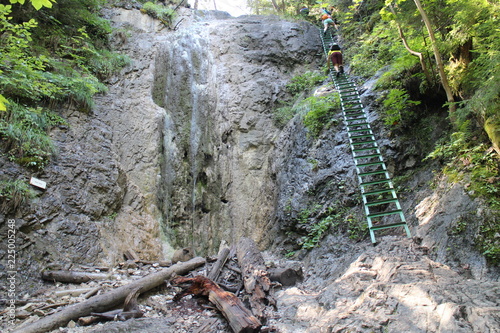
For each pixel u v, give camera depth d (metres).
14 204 5.70
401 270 4.27
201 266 6.56
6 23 7.02
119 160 8.48
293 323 4.12
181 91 11.21
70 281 5.42
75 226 6.48
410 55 7.20
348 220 7.00
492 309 3.04
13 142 6.29
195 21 13.89
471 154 5.73
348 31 12.88
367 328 3.25
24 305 4.52
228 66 12.19
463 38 5.93
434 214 5.55
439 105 7.33
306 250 7.42
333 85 10.45
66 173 6.93
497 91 4.80
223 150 10.77
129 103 9.73
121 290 4.73
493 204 4.77
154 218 8.46
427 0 6.39
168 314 4.56
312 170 8.42
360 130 7.79
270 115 11.36
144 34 12.03
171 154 9.93
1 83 6.59
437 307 3.28
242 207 10.04
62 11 9.63
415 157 7.17
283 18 14.35
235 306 4.26
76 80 8.09
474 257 4.44
